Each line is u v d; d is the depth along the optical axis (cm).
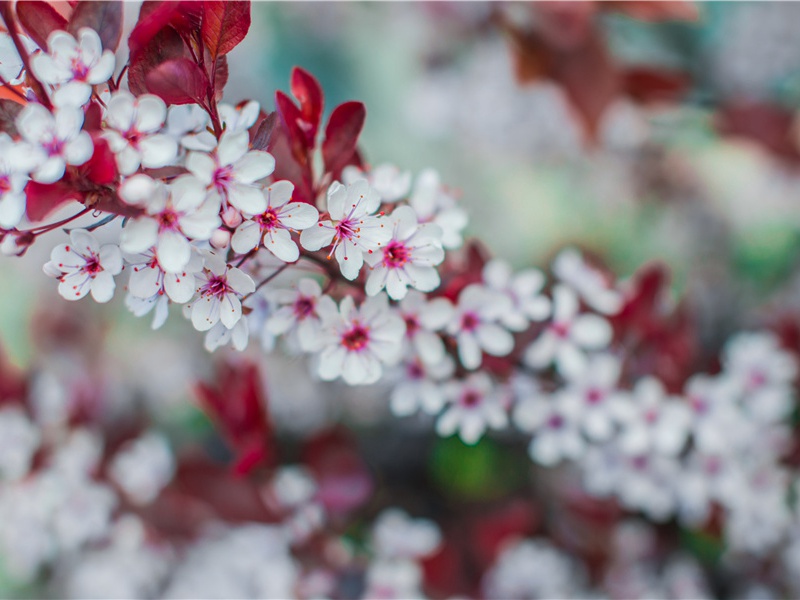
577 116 50
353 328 32
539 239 79
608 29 61
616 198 80
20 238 29
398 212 31
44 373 48
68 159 28
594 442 42
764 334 48
